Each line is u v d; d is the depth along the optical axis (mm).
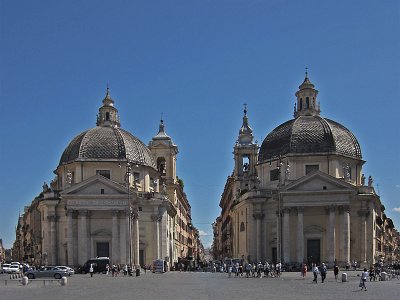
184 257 116062
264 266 61750
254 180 80875
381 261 77438
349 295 31078
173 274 66250
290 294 31938
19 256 150000
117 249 69562
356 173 73938
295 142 72562
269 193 73500
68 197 69625
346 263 67188
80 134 79188
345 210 67750
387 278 53062
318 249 69000
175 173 102875
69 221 69562
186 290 35688
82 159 73750
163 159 100188
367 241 70375
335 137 72438
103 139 75688
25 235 129500
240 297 29625
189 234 144375
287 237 68562
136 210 72438
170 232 86000
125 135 78250
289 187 68625
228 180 111750
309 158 71438
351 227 70500
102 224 70500
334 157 70938
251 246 73375
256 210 73625
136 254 71938
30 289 37844
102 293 33156
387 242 123188
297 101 79750
